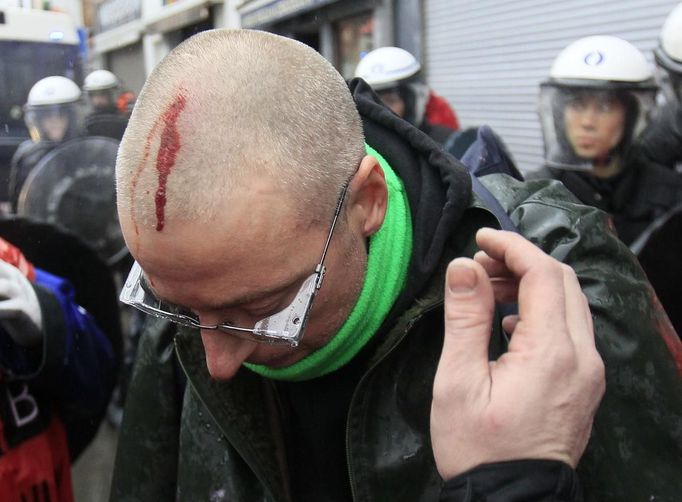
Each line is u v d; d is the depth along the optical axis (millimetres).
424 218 794
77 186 3020
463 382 566
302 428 895
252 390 884
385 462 781
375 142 856
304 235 654
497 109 4641
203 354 865
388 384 792
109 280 1922
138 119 663
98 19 9547
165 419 1006
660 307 814
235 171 615
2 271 1227
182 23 8445
